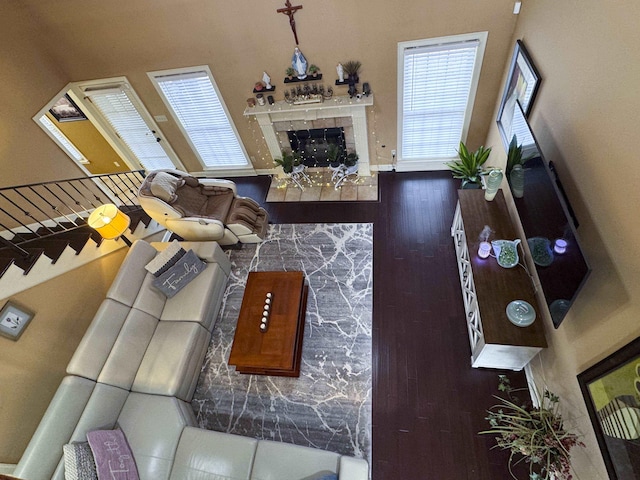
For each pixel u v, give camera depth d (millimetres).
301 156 5680
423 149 5332
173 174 4816
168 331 3867
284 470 2832
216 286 4359
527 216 3035
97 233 4340
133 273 3984
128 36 4355
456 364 3648
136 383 3557
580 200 2486
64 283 3742
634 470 1881
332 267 4645
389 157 5551
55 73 4789
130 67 4738
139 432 3232
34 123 4707
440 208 5047
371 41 4129
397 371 3680
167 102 5180
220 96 4996
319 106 4703
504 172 4137
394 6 3785
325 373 3783
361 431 3383
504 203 4004
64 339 3676
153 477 3020
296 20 4004
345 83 4516
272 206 5625
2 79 4273
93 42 4484
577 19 2479
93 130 6203
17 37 4301
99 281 4180
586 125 2377
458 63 4238
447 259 4461
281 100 4941
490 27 3838
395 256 4602
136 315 3809
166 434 3189
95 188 5867
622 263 2012
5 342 3139
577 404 2566
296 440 3434
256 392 3783
